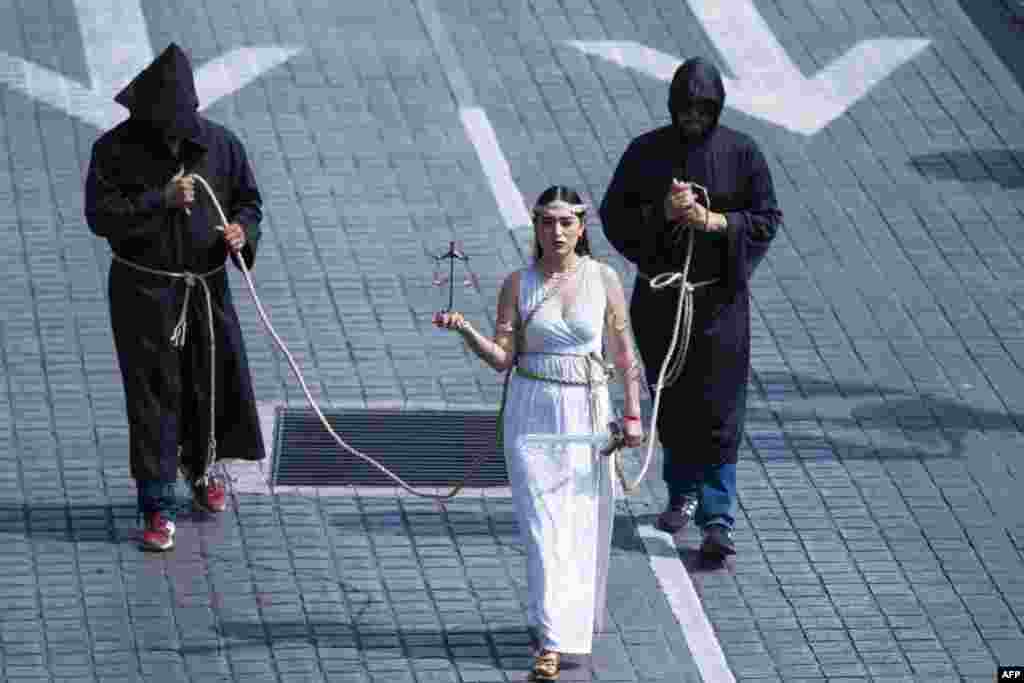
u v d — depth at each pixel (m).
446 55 35.59
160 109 23.25
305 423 27.05
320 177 32.31
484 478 26.23
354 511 25.41
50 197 31.39
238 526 24.97
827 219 32.03
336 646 22.94
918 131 34.41
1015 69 36.25
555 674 22.28
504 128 33.78
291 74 34.84
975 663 23.27
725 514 24.62
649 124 34.12
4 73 34.34
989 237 31.81
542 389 22.39
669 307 24.12
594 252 30.78
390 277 30.11
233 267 30.02
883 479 26.48
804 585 24.47
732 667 23.03
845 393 28.17
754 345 29.05
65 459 26.06
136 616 23.28
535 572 22.17
